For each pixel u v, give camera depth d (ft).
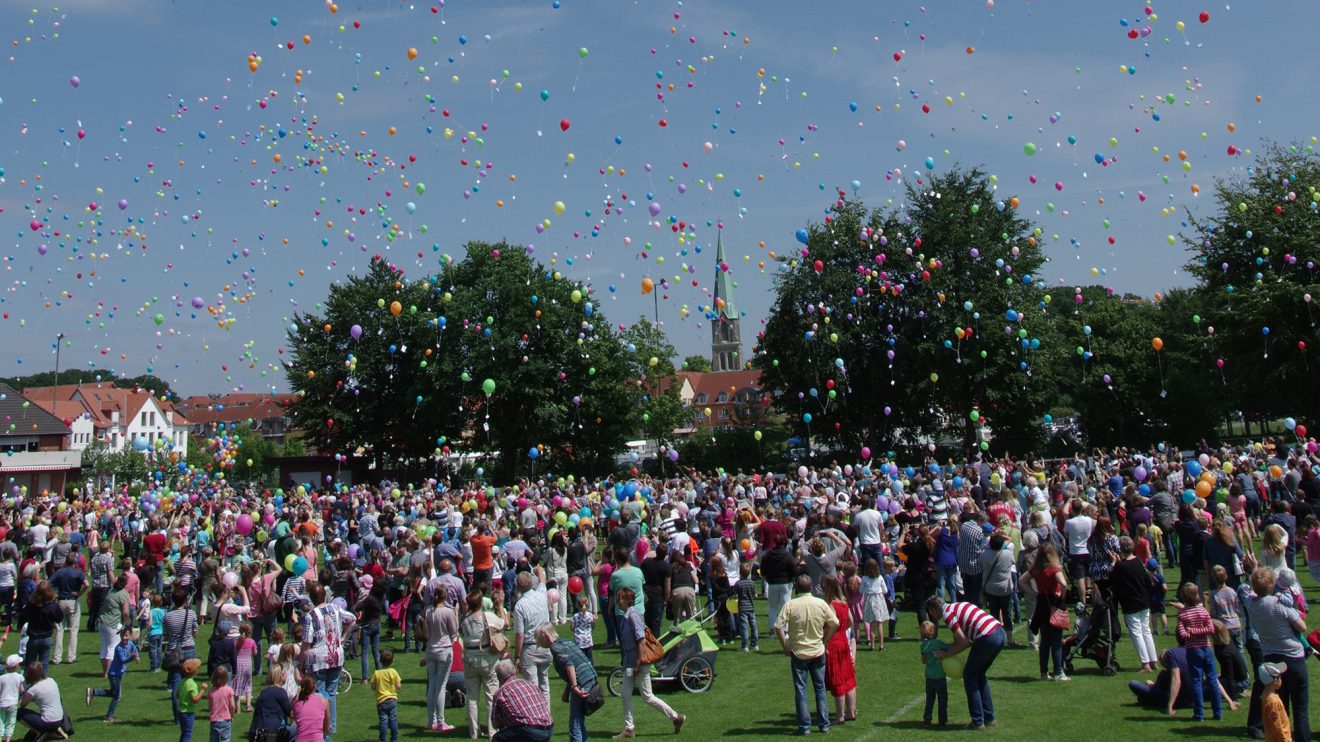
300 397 167.32
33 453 176.24
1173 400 161.48
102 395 270.67
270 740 27.91
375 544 57.93
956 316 136.26
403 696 38.32
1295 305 117.19
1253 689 26.30
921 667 37.04
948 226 141.49
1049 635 33.60
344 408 165.58
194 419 333.21
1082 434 172.86
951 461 140.26
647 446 208.44
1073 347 159.63
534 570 42.11
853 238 144.77
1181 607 29.71
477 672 31.63
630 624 30.42
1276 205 128.36
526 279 160.66
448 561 38.40
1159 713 29.07
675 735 30.19
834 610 30.17
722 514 58.29
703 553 52.95
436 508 67.62
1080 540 37.93
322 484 170.19
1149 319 181.88
